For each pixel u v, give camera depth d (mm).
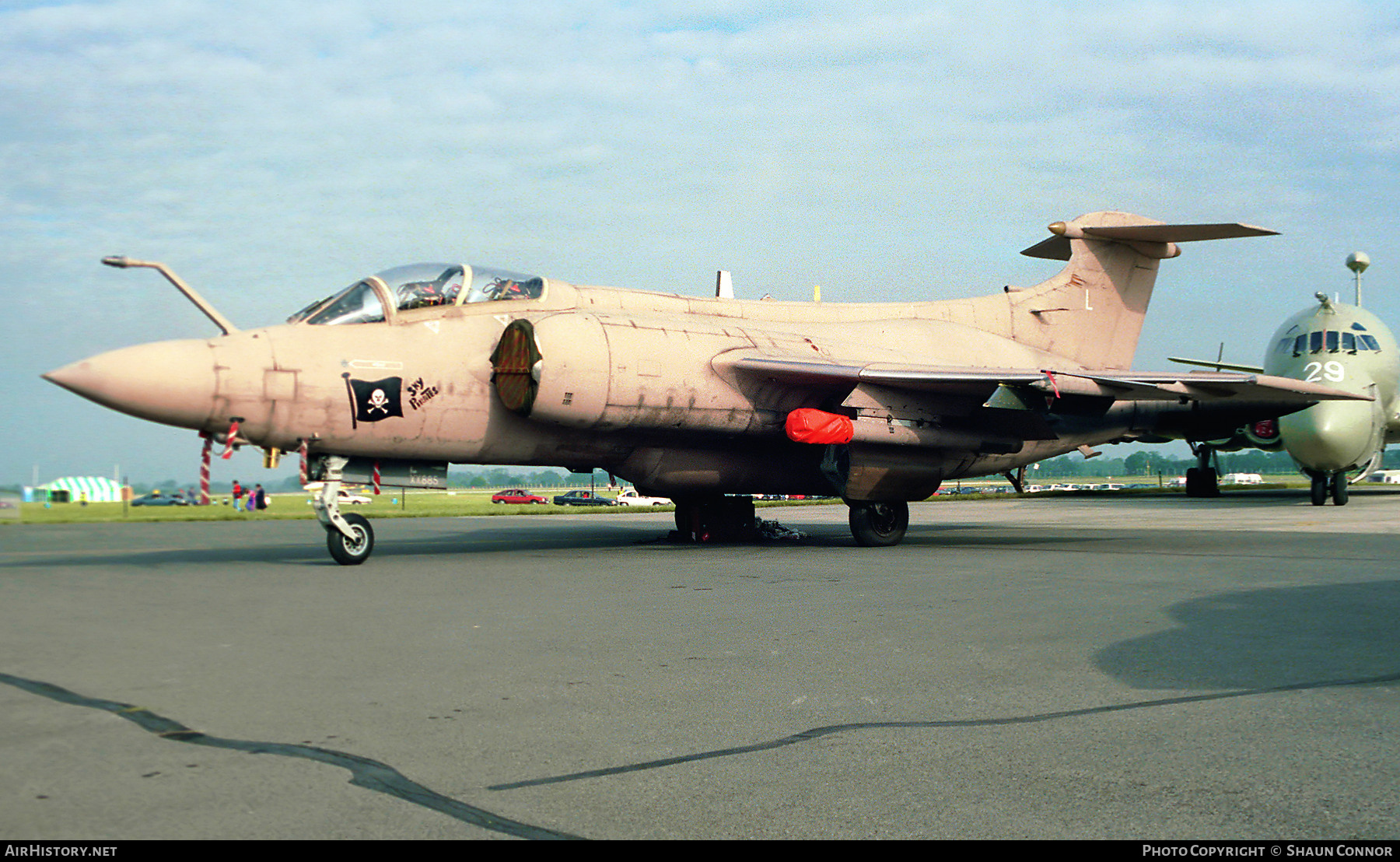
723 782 3656
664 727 4375
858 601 8453
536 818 3279
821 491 16359
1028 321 18672
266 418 11594
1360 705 4738
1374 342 24703
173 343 11250
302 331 12070
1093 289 19312
